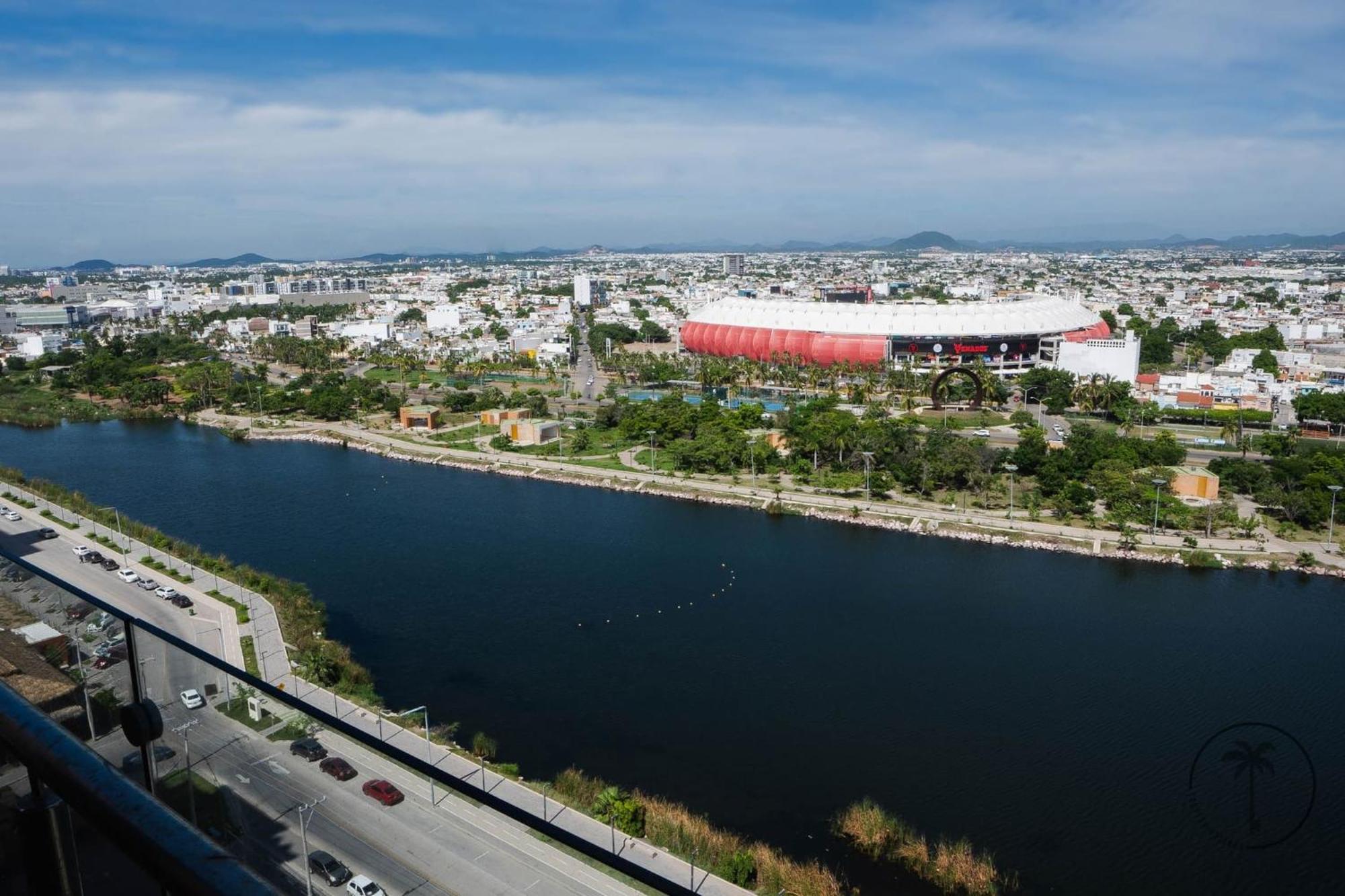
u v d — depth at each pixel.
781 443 143.88
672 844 51.00
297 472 140.88
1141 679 73.50
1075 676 74.00
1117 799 58.06
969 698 70.62
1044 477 123.56
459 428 169.88
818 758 62.44
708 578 95.12
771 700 70.12
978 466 123.75
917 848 52.38
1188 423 165.50
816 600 89.38
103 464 145.88
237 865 5.99
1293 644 79.50
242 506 121.25
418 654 77.31
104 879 7.39
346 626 82.94
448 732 63.53
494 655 77.38
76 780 6.68
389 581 93.94
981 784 59.62
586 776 59.62
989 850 53.25
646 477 134.25
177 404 193.88
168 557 95.31
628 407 168.00
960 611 86.81
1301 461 119.38
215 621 78.88
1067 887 50.34
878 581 94.31
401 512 118.50
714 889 47.41
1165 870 51.72
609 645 79.38
